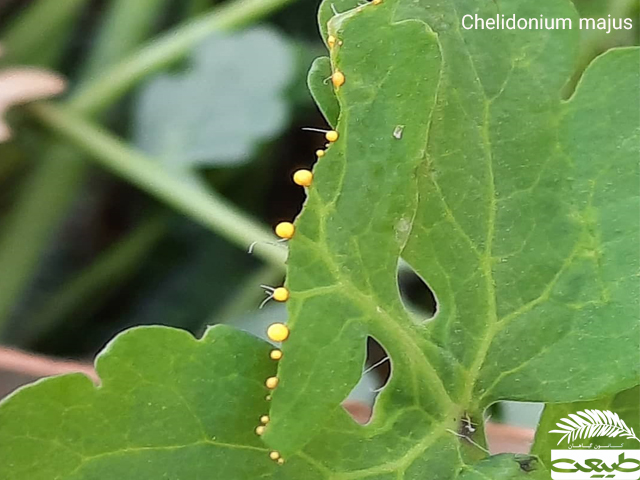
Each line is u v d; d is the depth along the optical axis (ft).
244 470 0.34
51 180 0.68
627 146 0.37
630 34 0.58
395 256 0.35
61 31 0.74
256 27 0.70
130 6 0.71
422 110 0.34
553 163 0.37
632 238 0.37
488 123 0.37
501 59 0.37
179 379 0.34
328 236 0.34
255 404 0.34
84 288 0.69
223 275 0.70
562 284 0.37
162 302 0.69
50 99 0.68
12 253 0.66
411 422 0.36
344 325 0.34
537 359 0.37
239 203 0.74
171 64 0.68
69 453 0.33
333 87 0.35
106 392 0.33
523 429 0.46
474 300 0.37
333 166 0.34
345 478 0.35
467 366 0.37
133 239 0.71
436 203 0.36
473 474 0.36
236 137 0.67
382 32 0.34
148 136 0.67
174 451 0.34
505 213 0.37
